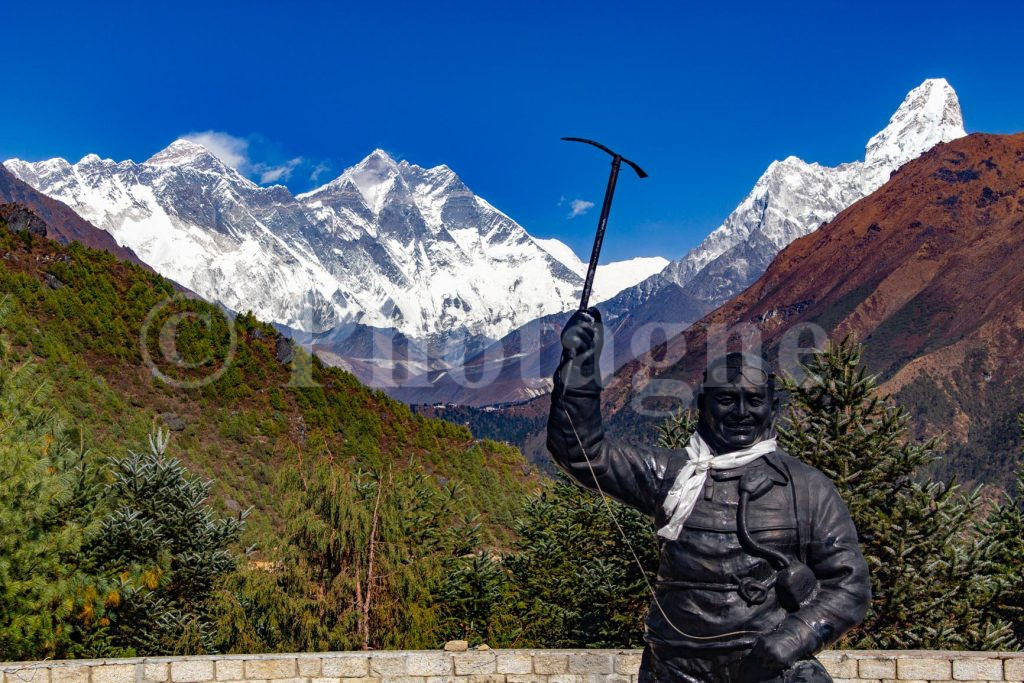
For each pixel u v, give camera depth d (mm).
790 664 9562
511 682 16344
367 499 24578
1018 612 23922
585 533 26953
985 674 16031
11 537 21141
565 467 10656
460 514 28234
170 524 26062
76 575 22281
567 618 25938
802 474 10180
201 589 25562
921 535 22562
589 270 10594
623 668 16188
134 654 23359
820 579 10055
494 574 26062
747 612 9836
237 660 16359
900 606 22484
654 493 10547
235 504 57688
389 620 23234
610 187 10648
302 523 23438
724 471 10195
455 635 24594
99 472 26938
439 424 72750
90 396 59656
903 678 16078
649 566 25547
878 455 22922
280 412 69250
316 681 16359
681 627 10078
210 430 65125
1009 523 24672
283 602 22766
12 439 22469
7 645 21047
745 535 9891
